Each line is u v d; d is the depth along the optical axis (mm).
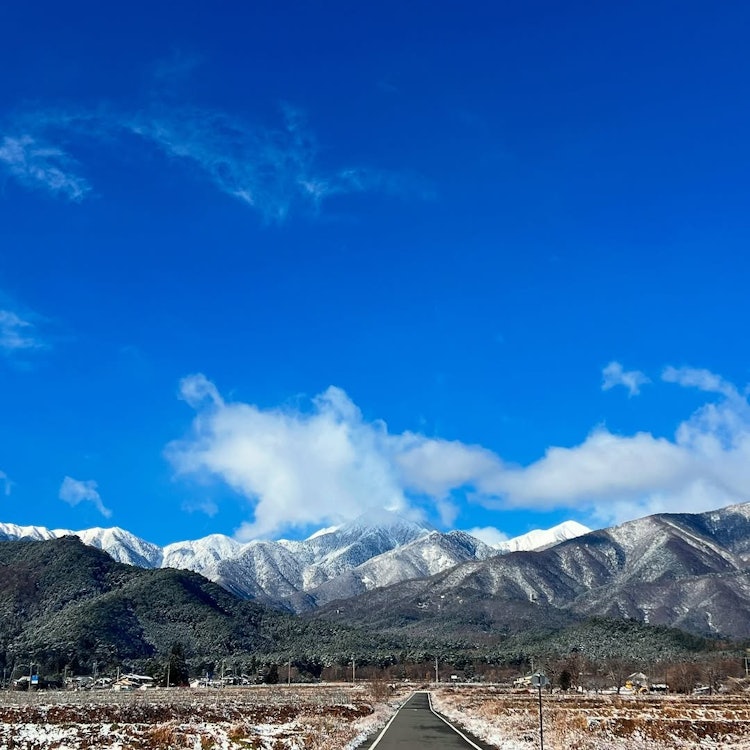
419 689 181000
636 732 58250
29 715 74562
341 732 54188
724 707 103438
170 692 160875
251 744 46531
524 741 47250
